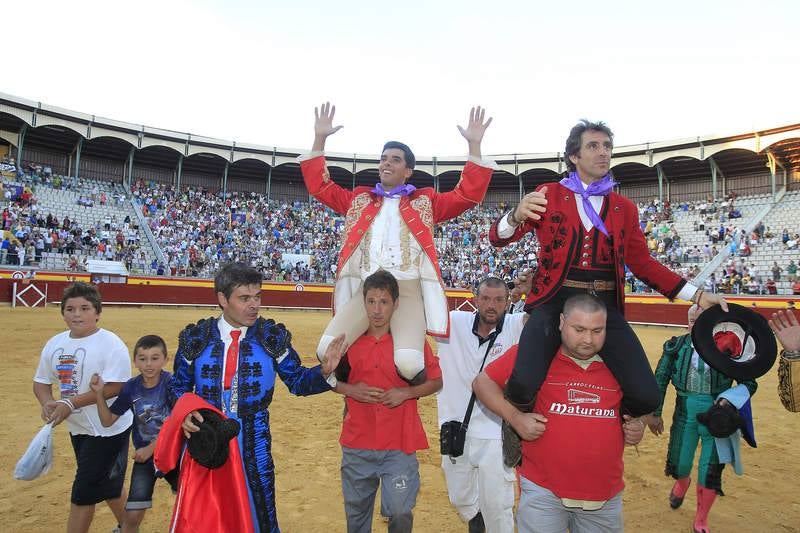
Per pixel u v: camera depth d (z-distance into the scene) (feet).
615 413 7.07
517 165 112.06
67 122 92.94
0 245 70.90
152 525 11.75
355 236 10.17
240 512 7.26
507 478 9.96
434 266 9.86
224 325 8.21
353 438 8.96
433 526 11.97
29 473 8.91
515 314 11.17
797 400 8.38
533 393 6.56
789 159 92.48
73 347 9.67
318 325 60.64
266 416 8.10
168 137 103.09
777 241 80.89
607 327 7.06
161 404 9.71
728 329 10.21
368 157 115.55
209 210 106.63
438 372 9.34
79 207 91.30
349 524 9.17
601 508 7.13
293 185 123.13
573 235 7.47
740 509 13.15
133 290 78.74
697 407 12.41
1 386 23.80
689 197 105.09
